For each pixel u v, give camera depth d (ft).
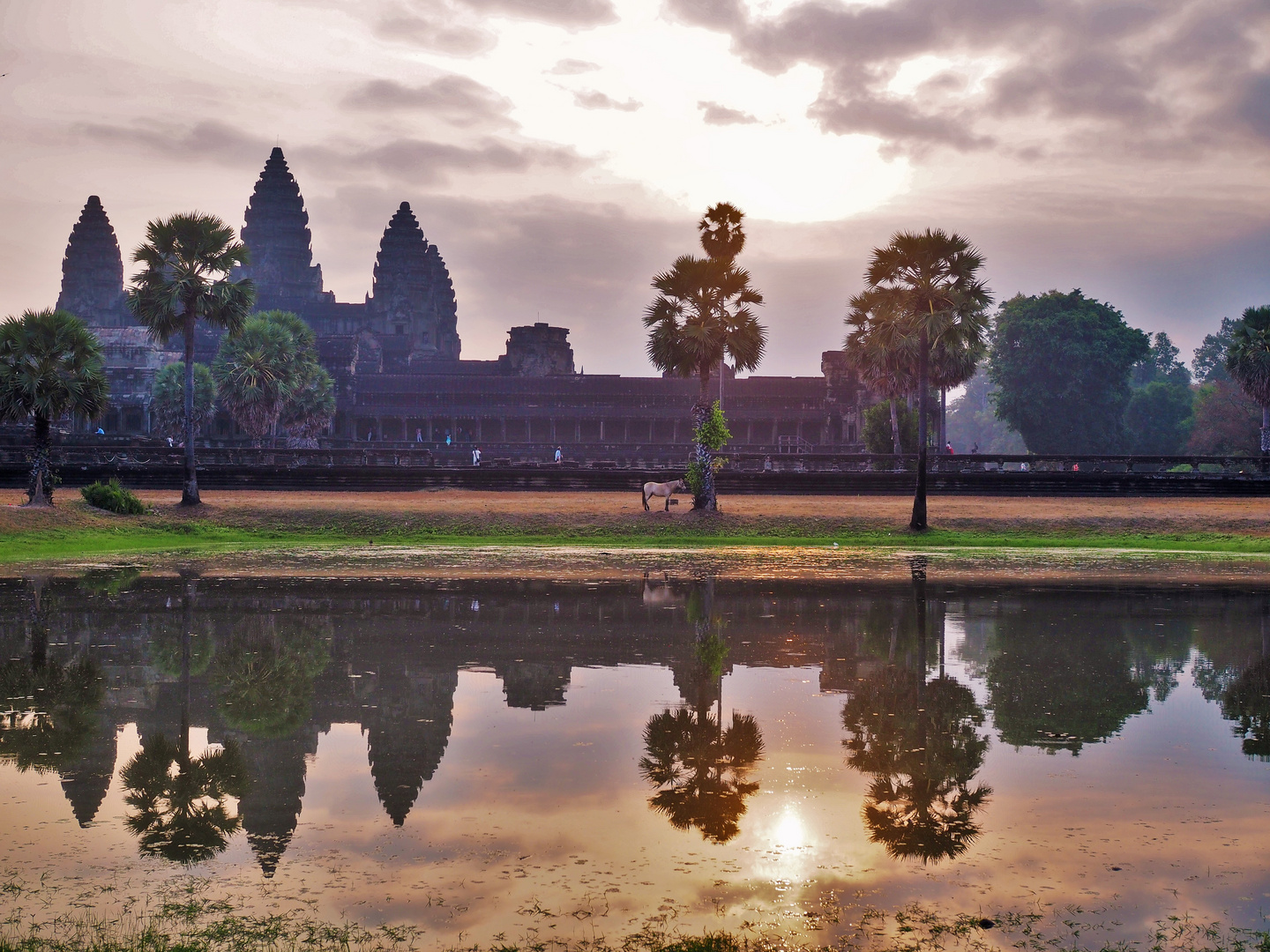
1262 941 24.44
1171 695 49.57
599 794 34.76
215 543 132.67
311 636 64.85
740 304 155.84
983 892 27.17
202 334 415.44
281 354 249.14
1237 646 62.49
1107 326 364.79
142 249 149.28
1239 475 187.21
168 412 283.79
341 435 394.32
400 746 40.47
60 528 128.67
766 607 77.92
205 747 40.32
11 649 60.03
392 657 58.29
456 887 27.37
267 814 32.83
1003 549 131.75
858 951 23.86
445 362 472.03
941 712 46.14
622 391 403.13
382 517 144.05
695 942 24.26
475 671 54.70
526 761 38.55
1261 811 33.37
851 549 130.62
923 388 143.74
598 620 71.61
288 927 24.99
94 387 138.82
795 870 28.53
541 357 467.93
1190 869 28.68
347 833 31.22
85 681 51.78
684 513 150.00
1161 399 407.85
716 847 30.19
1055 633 67.26
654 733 42.45
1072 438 361.51
